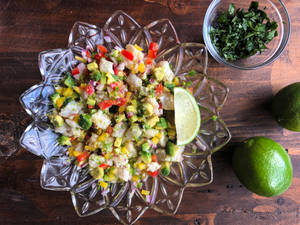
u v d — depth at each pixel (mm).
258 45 217
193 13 223
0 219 215
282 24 227
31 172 216
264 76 232
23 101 179
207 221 230
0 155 212
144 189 207
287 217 237
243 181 207
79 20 215
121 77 188
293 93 197
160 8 221
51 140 192
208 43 215
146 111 181
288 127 210
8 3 212
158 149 200
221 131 197
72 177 198
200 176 201
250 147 201
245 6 228
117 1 218
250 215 234
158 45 211
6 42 212
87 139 193
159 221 226
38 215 217
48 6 214
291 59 235
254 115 231
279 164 196
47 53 185
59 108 187
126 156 191
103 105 181
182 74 212
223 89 195
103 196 201
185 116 188
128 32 208
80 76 191
